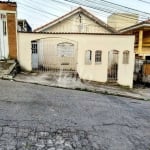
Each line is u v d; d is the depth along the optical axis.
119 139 5.00
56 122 5.55
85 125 5.61
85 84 12.67
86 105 7.70
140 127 6.06
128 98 11.12
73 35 14.07
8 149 3.96
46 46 16.02
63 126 5.34
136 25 19.31
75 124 5.59
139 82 17.30
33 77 12.00
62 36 13.92
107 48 14.49
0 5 12.40
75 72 15.17
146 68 16.69
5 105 6.37
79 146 4.40
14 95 7.60
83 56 14.35
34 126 5.10
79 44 14.23
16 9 12.74
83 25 19.12
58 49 16.41
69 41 15.51
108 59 14.76
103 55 14.53
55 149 4.16
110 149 4.43
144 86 16.16
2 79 10.29
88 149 4.32
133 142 4.93
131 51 14.62
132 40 14.52
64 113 6.38
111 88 13.19
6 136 4.45
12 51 13.09
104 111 7.23
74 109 6.95
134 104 9.55
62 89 10.28
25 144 4.22
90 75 14.54
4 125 4.94
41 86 10.15
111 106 8.20
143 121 6.71
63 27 18.75
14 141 4.29
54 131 4.97
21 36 13.37
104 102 8.76
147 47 20.25
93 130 5.34
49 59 16.23
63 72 14.95
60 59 16.55
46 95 8.30
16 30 12.99
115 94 11.37
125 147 4.61
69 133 4.97
